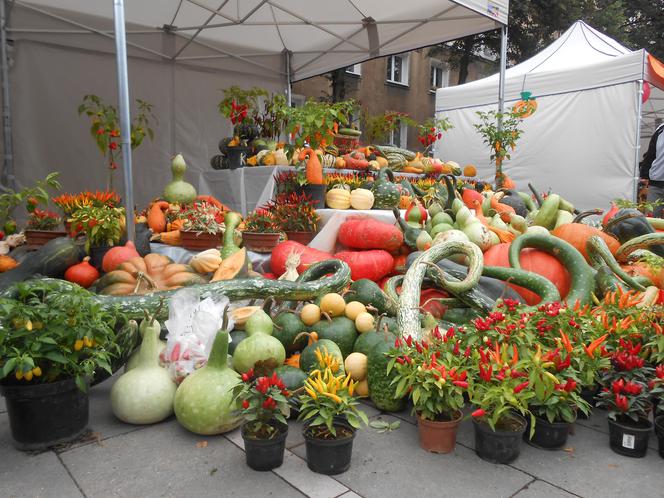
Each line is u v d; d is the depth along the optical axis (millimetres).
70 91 8008
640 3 24406
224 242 4527
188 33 9133
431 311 3662
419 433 2457
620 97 9586
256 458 2180
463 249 3672
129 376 2652
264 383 2154
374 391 2803
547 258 4160
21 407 2295
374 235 4320
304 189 5410
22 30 7422
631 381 2539
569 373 2420
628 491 2104
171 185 5809
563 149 10609
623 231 4820
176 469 2201
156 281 3709
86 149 8227
